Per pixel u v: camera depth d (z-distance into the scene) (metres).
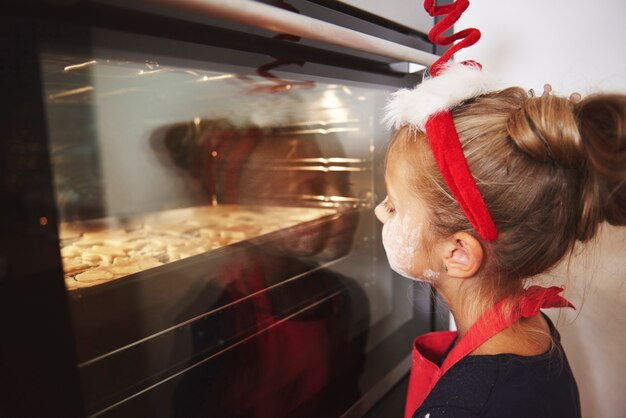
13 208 0.26
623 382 0.70
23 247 0.27
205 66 0.36
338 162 0.73
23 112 0.26
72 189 0.67
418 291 0.79
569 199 0.33
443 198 0.37
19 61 0.26
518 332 0.39
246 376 0.51
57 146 0.55
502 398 0.33
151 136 0.80
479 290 0.40
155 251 0.64
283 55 0.43
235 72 0.39
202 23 0.35
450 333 0.56
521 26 0.70
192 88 0.52
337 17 0.48
